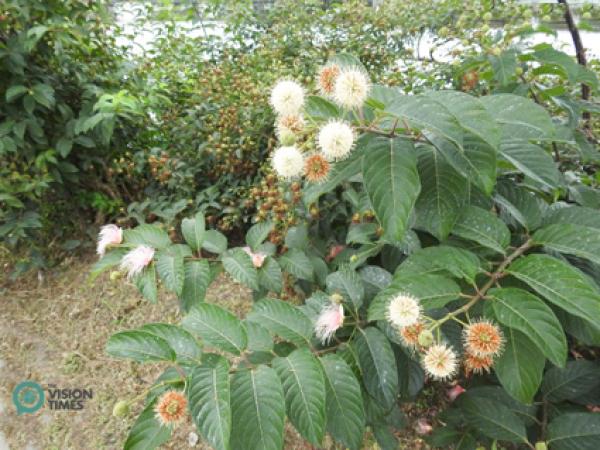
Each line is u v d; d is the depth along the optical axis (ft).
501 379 3.30
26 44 7.89
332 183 3.69
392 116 3.26
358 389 3.57
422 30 10.09
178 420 3.15
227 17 12.37
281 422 2.97
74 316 9.11
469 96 3.07
